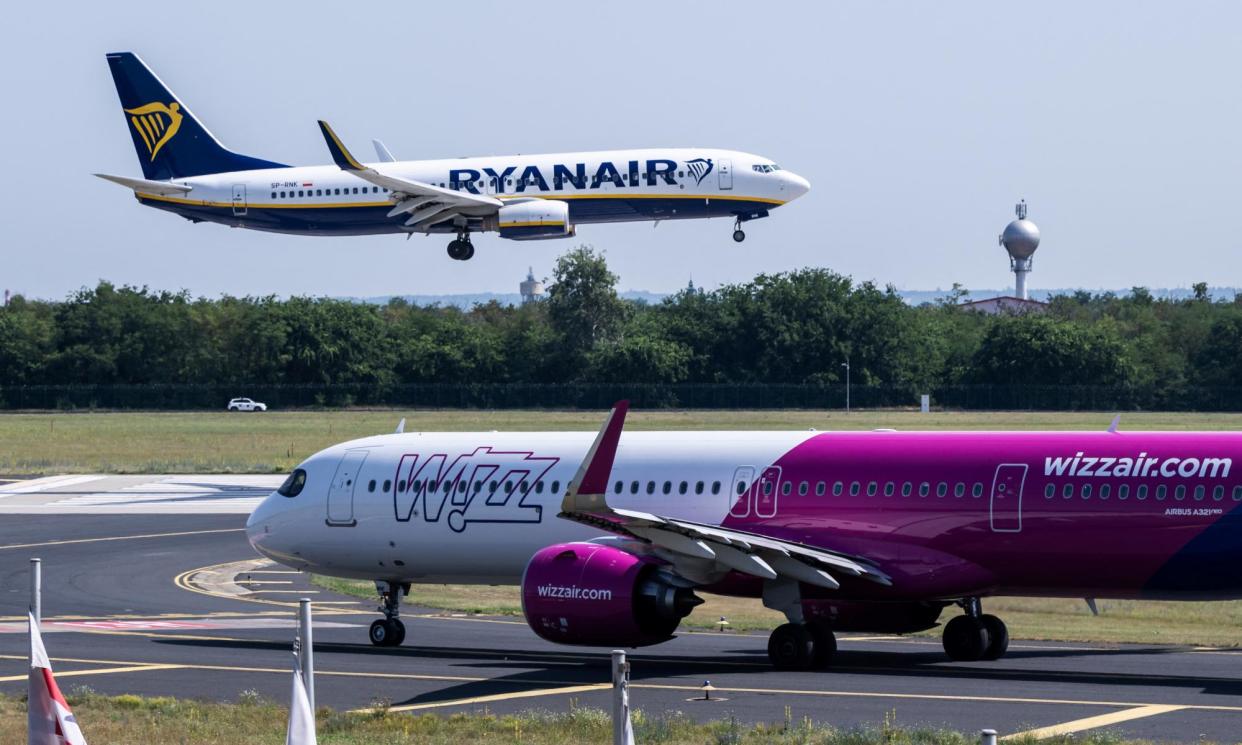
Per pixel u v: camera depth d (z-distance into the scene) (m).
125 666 111.38
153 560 193.62
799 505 110.69
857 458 110.62
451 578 122.88
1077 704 91.81
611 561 103.50
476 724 85.75
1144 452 103.38
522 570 119.31
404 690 100.88
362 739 82.56
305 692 56.38
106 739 82.62
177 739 82.50
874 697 95.25
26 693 98.75
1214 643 124.94
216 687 102.12
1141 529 101.38
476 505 119.38
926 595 107.56
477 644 125.94
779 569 106.62
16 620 141.62
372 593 167.38
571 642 104.69
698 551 102.06
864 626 113.06
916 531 107.19
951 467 107.56
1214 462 101.06
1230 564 99.75
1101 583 103.81
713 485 113.56
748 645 124.88
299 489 126.88
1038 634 132.00
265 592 167.38
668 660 115.31
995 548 105.25
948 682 101.62
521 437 122.44
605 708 93.38
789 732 82.50
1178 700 93.12
